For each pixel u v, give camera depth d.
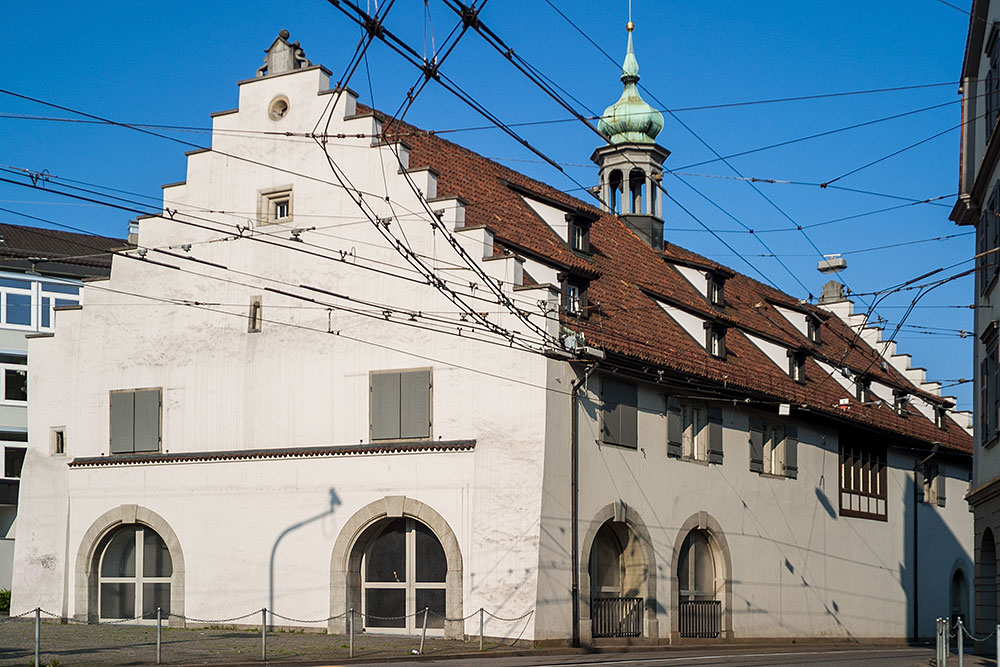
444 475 30.56
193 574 32.94
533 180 40.31
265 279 33.25
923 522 49.94
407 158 31.86
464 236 30.73
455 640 29.69
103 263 48.41
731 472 37.59
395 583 31.20
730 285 46.72
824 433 43.28
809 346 45.38
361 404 31.75
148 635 29.12
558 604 29.78
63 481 34.94
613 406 32.56
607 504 31.88
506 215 34.47
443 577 30.64
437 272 30.92
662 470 34.41
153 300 34.59
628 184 44.53
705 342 37.81
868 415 45.69
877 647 43.81
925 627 49.19
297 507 32.06
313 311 32.56
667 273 41.53
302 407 32.44
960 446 52.72
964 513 53.81
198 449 33.44
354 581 31.41
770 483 39.62
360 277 31.98
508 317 30.19
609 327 33.22
